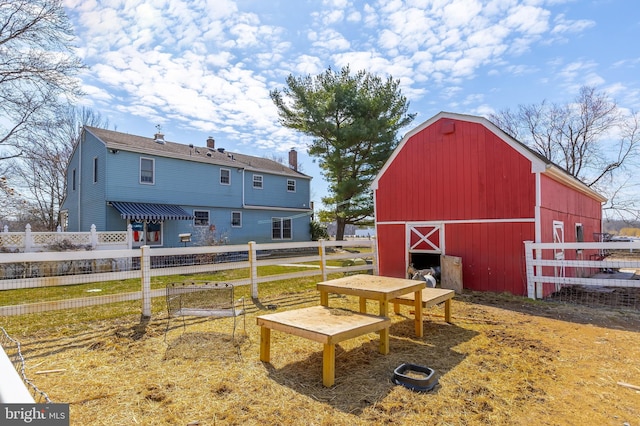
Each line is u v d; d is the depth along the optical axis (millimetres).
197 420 2652
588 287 9453
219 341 4535
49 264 11820
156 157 17547
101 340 4555
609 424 2633
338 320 3740
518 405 2906
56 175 25250
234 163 21078
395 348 4312
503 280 8109
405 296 5223
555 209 8992
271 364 3760
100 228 16094
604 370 3650
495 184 8297
